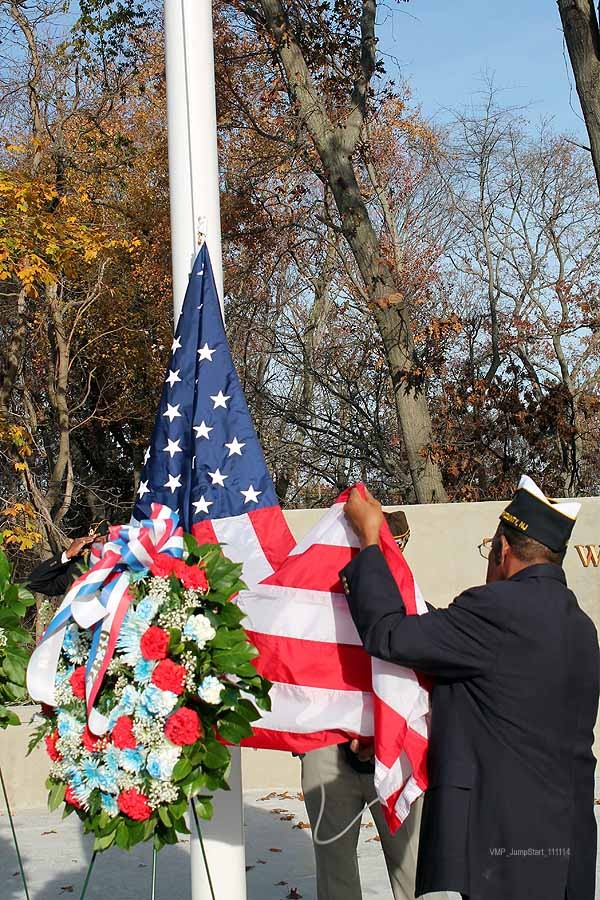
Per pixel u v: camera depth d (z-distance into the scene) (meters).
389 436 20.80
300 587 3.84
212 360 4.28
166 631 3.18
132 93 21.05
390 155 25.58
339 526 3.90
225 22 18.19
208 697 3.14
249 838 7.18
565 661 3.24
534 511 3.40
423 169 27.34
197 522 4.15
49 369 20.73
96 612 3.27
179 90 4.46
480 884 3.10
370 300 15.52
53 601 7.57
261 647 3.81
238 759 4.08
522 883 3.09
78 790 3.31
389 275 15.70
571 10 10.90
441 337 16.19
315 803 4.17
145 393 24.48
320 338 24.44
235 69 18.50
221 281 4.44
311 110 15.53
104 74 19.55
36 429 19.83
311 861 6.59
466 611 3.25
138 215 21.92
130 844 3.20
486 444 16.33
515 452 17.11
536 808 3.14
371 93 16.34
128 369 23.28
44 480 22.72
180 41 4.46
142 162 21.91
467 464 16.02
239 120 19.30
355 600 3.42
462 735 3.26
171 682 3.12
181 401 4.32
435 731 3.33
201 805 3.26
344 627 3.78
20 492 18.03
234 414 4.24
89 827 3.32
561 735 3.21
